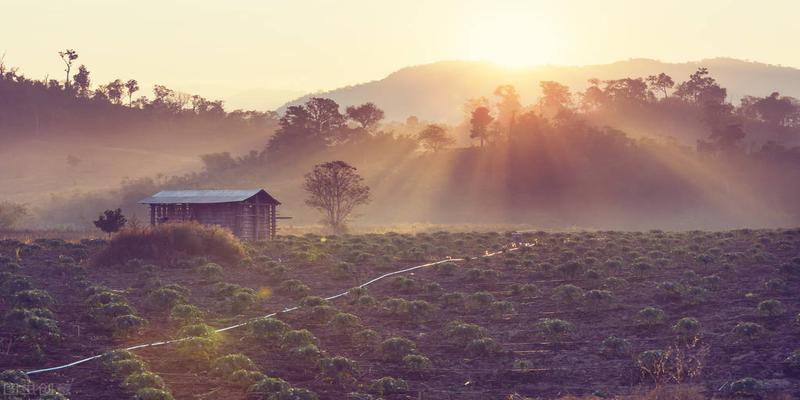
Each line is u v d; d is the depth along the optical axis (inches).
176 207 2393.0
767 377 815.1
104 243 1862.7
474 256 1716.3
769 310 1045.2
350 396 782.5
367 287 1360.7
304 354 900.6
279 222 4416.8
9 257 1551.4
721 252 1617.9
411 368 887.1
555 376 863.1
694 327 970.7
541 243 1878.7
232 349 949.2
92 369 844.0
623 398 760.3
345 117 7490.2
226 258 1614.2
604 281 1347.2
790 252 1588.3
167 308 1138.7
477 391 820.0
